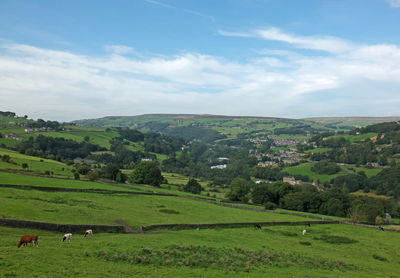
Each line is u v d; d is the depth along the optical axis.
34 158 158.62
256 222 75.50
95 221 55.72
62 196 76.62
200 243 48.56
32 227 46.31
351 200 138.38
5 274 26.55
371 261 51.62
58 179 109.81
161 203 88.94
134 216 65.44
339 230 77.94
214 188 182.38
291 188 142.75
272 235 64.94
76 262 32.50
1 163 121.50
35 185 84.38
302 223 82.69
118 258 35.72
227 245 49.62
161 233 54.97
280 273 38.19
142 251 39.22
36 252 33.84
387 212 141.50
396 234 77.38
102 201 78.06
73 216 56.78
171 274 32.78
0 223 45.03
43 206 61.03
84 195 83.50
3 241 37.09
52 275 27.84
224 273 35.53
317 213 126.50
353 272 43.16
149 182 142.00
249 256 44.38
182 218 70.94
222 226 68.50
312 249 55.44
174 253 40.31
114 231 52.41
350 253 55.88
